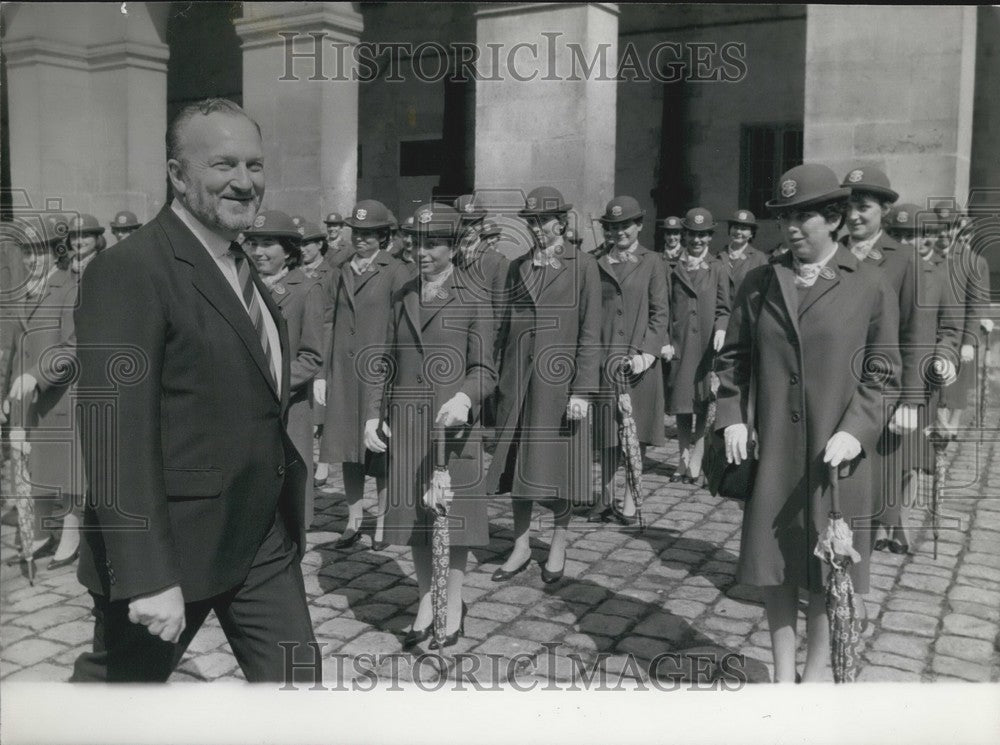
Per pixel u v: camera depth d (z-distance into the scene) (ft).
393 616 15.96
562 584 17.37
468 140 40.22
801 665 13.87
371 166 41.55
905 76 23.72
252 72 31.24
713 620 15.67
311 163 30.99
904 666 13.52
